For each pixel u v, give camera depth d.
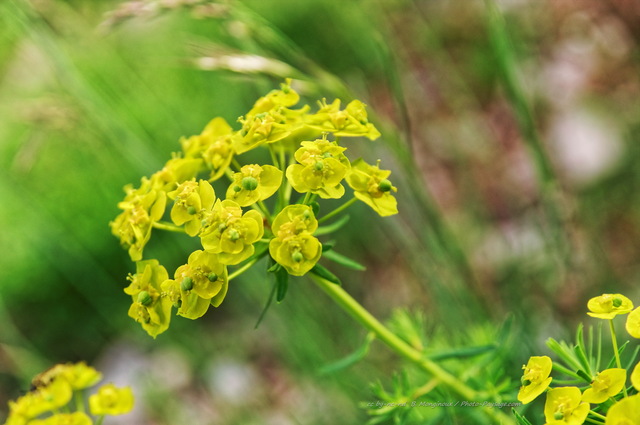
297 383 0.52
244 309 0.57
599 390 0.32
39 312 0.64
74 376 0.36
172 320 0.55
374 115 0.40
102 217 0.62
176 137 0.56
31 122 0.42
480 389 0.38
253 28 0.39
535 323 0.44
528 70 0.57
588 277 0.45
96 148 0.50
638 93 0.60
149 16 0.38
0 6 0.41
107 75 0.57
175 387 0.56
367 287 0.55
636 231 0.52
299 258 0.33
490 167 0.60
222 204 0.33
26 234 0.57
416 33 0.57
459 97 0.61
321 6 0.64
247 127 0.35
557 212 0.43
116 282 0.62
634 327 0.32
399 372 0.46
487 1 0.41
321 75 0.39
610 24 0.60
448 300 0.43
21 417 0.35
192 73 0.60
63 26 0.43
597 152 0.57
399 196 0.44
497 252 0.52
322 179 0.33
